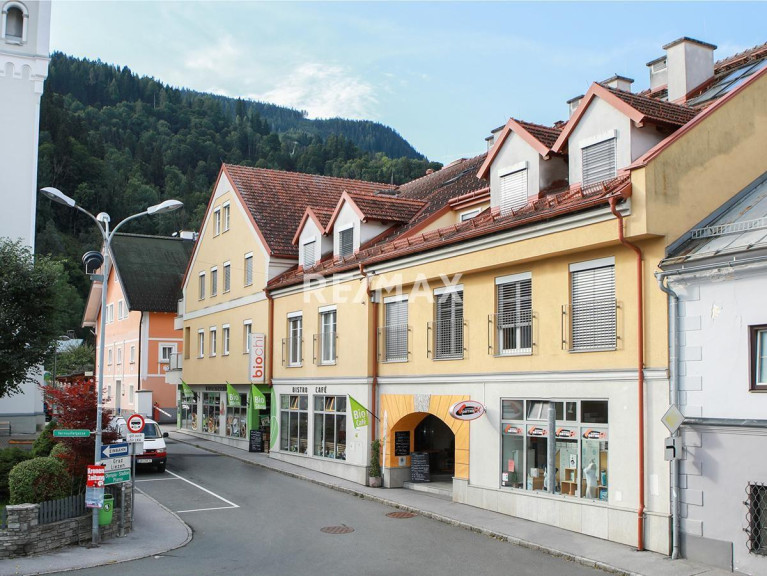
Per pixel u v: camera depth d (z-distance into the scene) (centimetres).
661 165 1481
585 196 1605
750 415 1309
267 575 1318
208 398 3822
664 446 1430
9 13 3306
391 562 1406
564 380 1669
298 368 2819
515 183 1966
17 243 2384
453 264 1973
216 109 17225
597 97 1708
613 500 1537
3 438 2980
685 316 1425
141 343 5219
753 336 1322
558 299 1698
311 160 14650
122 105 16000
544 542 1519
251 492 2233
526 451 1783
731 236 1424
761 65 1836
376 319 2378
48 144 9856
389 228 2638
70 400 1762
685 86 1973
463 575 1313
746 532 1295
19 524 1452
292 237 3222
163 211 1748
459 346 2019
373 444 2302
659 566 1334
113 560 1430
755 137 1647
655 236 1474
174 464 2867
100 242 9544
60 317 2408
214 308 3703
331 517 1852
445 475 2353
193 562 1417
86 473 1736
